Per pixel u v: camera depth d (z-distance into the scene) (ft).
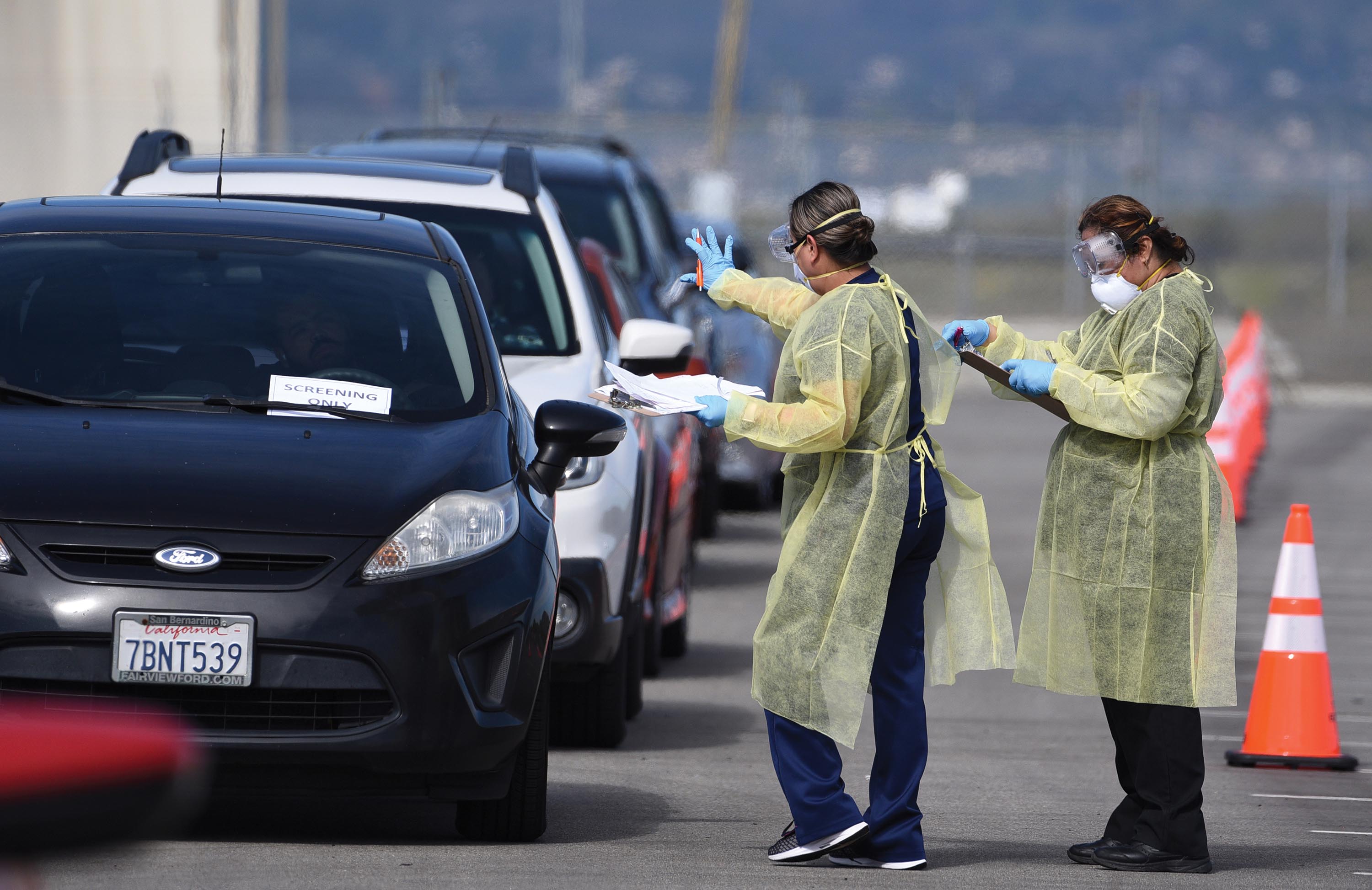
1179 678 64.85
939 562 65.36
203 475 60.85
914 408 63.93
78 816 20.98
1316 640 91.97
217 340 69.92
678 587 119.34
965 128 385.29
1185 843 64.80
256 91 290.56
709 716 100.63
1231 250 529.04
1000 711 107.65
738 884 58.75
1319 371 398.21
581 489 86.38
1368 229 531.09
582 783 79.15
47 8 277.23
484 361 72.18
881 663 63.72
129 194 97.40
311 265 74.43
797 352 62.28
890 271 504.84
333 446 63.82
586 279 99.04
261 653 57.93
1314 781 87.45
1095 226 65.51
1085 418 64.49
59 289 71.36
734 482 201.36
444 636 59.62
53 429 63.16
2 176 279.08
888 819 63.05
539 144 163.32
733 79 567.59
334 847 61.93
